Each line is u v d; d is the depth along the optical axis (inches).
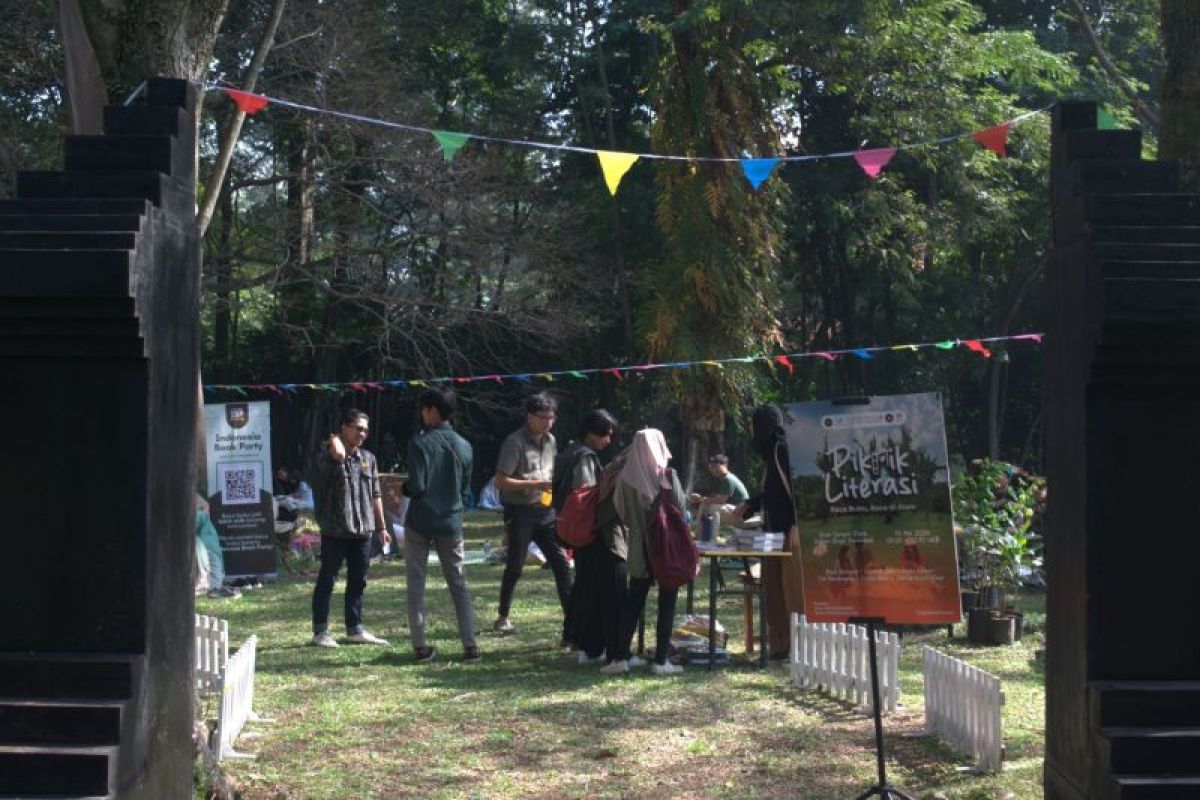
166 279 208.7
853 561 218.4
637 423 1185.4
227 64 930.1
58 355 198.4
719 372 784.9
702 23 787.4
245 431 633.6
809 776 267.1
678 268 791.1
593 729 310.0
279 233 983.6
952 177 1024.2
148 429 199.5
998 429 1380.4
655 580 385.7
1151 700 197.0
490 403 1291.8
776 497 392.5
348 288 1094.4
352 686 363.6
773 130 815.1
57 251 189.9
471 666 397.1
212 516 627.2
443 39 1237.7
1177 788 186.7
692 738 300.8
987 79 1156.5
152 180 206.7
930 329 1264.8
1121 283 194.1
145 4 271.7
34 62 841.5
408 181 986.1
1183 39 293.3
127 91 271.0
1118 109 874.8
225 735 283.0
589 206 1178.0
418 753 287.4
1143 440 203.9
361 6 980.6
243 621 503.5
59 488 199.0
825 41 876.0
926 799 246.1
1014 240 1206.9
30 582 198.7
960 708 283.9
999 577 492.4
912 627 485.7
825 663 350.6
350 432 436.8
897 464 217.3
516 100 1285.7
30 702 191.0
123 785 190.2
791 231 1134.4
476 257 1020.5
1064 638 216.1
